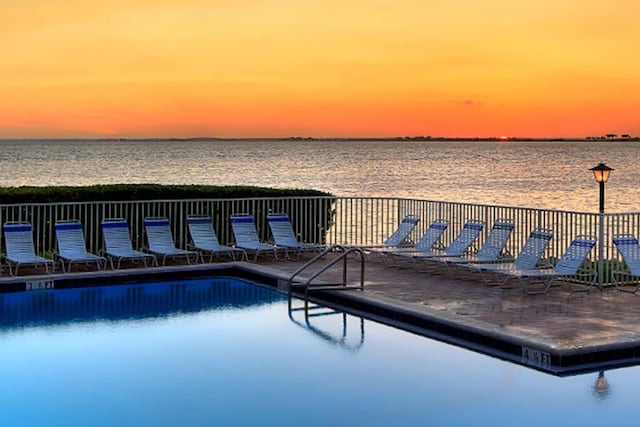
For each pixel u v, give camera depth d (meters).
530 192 47.66
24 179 55.06
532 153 159.50
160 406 7.30
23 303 12.09
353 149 195.00
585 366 8.36
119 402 7.43
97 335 10.14
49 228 15.14
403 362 8.80
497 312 10.21
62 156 123.69
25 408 7.24
